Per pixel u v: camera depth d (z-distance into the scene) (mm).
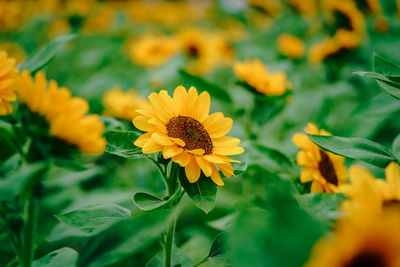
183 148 582
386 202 532
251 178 853
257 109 917
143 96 834
